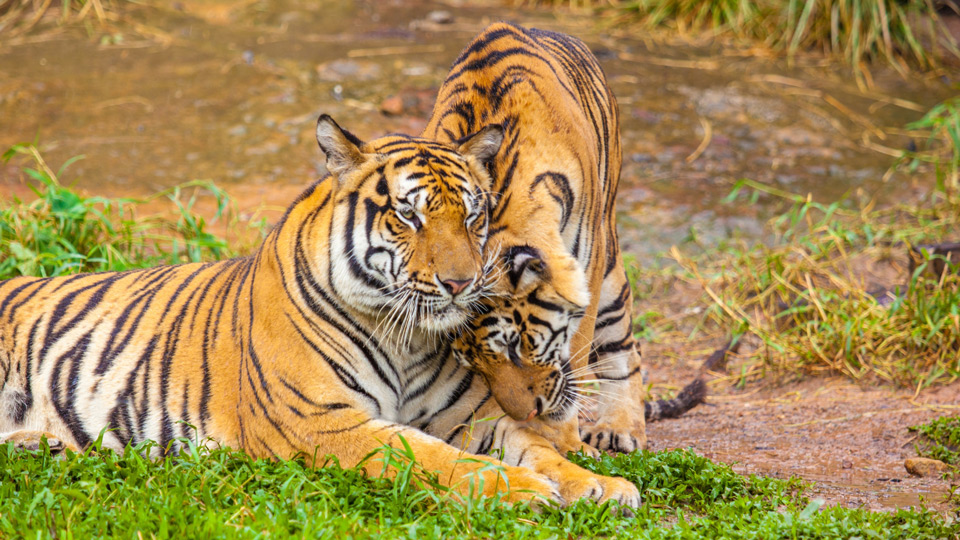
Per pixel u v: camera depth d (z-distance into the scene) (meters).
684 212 15.66
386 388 6.96
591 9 24.50
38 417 7.65
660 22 23.25
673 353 12.51
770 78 20.36
